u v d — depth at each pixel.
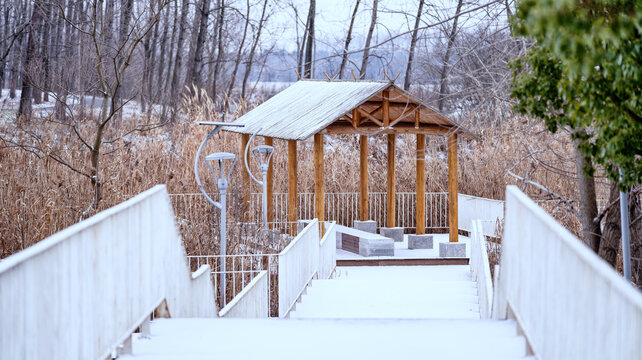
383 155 25.14
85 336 4.34
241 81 57.06
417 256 18.72
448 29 12.78
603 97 5.58
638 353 2.73
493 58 11.51
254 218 18.05
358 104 17.08
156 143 20.78
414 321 6.07
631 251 10.19
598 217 10.10
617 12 4.68
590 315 3.31
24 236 12.37
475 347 5.16
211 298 8.16
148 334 5.64
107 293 4.69
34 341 3.66
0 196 13.85
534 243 4.57
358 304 11.89
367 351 5.11
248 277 12.64
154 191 5.81
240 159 20.11
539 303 4.41
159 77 37.81
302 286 12.36
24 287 3.54
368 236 18.94
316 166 17.64
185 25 39.16
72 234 4.11
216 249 13.05
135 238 5.29
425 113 17.78
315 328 5.83
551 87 6.54
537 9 4.33
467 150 23.42
